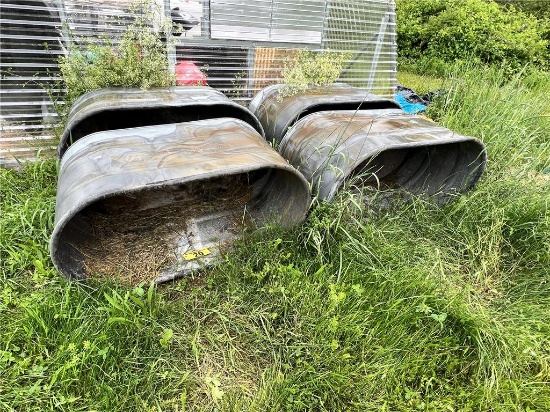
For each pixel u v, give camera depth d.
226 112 3.07
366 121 2.89
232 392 1.79
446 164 3.13
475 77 4.66
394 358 1.95
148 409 1.66
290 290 2.15
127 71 2.97
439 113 4.41
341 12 4.20
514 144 3.57
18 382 1.69
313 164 2.64
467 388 1.89
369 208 2.78
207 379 1.76
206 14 3.64
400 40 9.13
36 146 3.25
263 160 2.11
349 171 2.39
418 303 2.13
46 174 2.96
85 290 2.08
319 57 3.75
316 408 1.75
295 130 2.98
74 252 2.22
